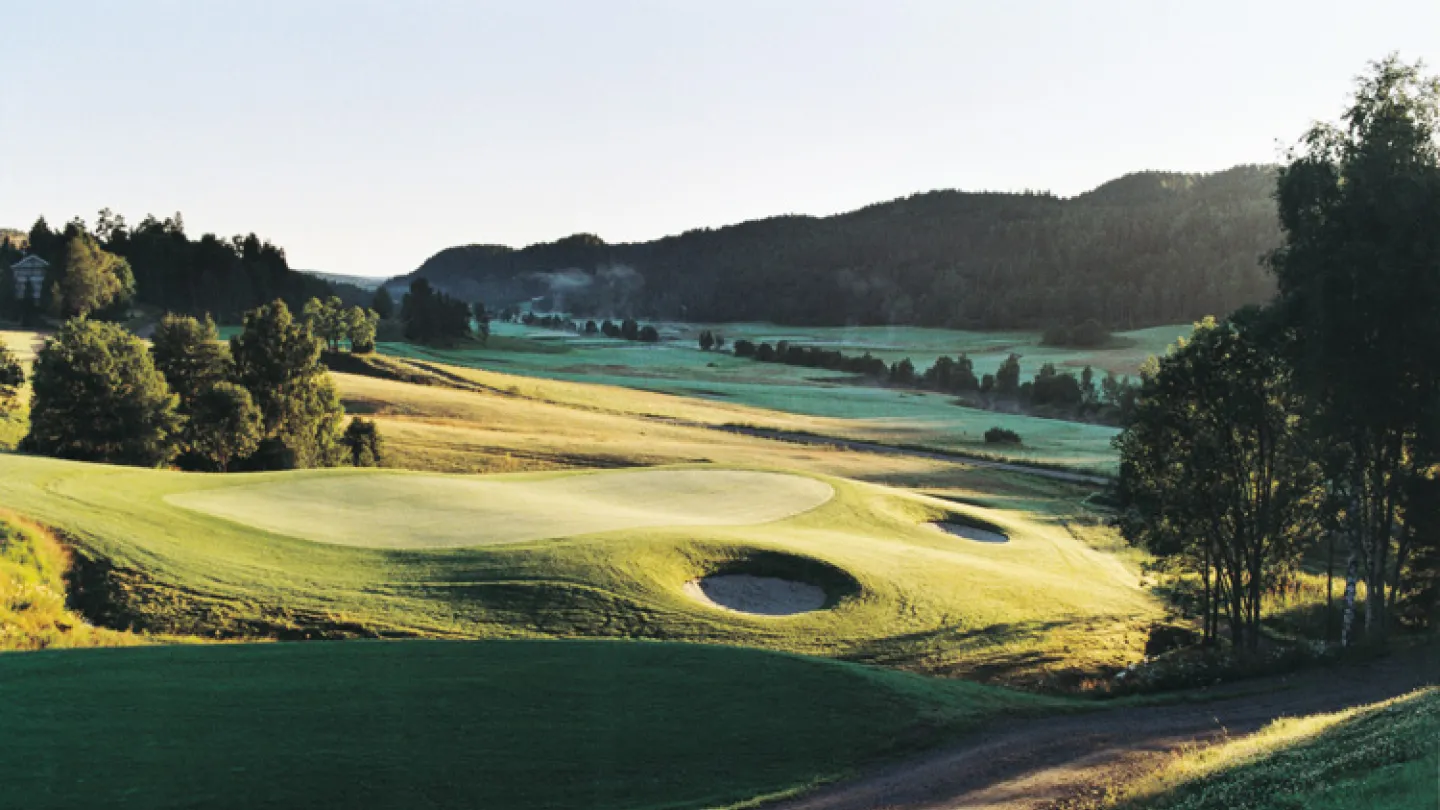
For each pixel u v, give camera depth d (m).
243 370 66.19
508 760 16.56
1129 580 46.03
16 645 22.58
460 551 33.03
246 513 35.00
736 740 18.33
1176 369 36.41
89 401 54.84
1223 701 24.53
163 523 31.20
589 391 135.12
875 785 16.77
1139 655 33.28
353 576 30.05
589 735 17.89
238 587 27.81
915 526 47.69
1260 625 39.22
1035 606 36.75
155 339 69.19
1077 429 125.75
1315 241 31.59
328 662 20.78
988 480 81.44
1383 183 30.06
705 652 23.27
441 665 21.06
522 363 189.75
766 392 159.38
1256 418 34.12
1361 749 13.92
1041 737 20.12
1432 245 29.42
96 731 16.14
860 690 21.33
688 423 111.56
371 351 153.62
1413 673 26.38
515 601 29.56
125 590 26.48
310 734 16.83
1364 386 30.36
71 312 147.62
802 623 31.02
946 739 19.67
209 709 17.55
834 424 121.25
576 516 39.72
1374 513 34.44
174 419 58.78
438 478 45.78
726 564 35.25
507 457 74.00
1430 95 31.00
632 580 31.92
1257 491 35.06
